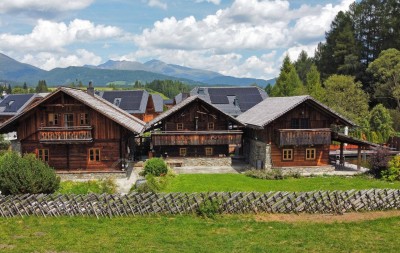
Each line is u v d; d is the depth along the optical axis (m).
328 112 38.28
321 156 39.38
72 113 36.41
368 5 83.25
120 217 22.31
